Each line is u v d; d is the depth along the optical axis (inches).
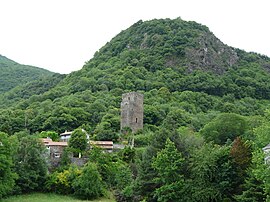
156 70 7741.1
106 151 3580.2
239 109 6294.3
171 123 4633.4
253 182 1705.2
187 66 7859.3
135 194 2245.3
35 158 2815.0
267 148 2054.6
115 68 7731.3
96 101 5664.4
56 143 3617.1
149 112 5191.9
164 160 1995.6
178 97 6525.6
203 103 6491.1
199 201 1863.9
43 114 5187.0
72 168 2918.3
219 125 3395.7
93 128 4822.8
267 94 7667.3
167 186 1948.8
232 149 1956.2
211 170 1905.8
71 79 7805.1
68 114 5039.4
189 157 2098.9
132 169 2979.8
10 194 2620.6
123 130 4626.0
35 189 2800.2
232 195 1855.3
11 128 4845.0
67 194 2792.8
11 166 2513.5
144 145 4124.0
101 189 2783.0
